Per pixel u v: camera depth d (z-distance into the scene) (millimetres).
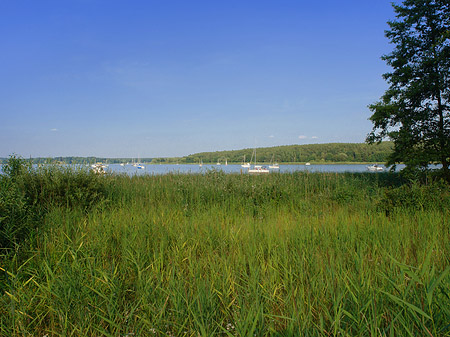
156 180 14664
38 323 2861
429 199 8148
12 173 8609
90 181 9289
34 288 3439
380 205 8648
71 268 3625
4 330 2682
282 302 2969
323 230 5617
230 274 3557
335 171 19969
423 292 2760
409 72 17188
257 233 5469
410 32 18031
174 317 2764
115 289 3184
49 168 9047
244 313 2646
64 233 5137
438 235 5156
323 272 3611
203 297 2863
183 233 5336
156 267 3789
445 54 16688
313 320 2752
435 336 2168
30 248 4539
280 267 3916
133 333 2580
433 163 16938
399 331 2350
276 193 11516
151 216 6766
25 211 5461
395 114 17672
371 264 3758
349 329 2523
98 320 2838
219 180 13719
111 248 4762
